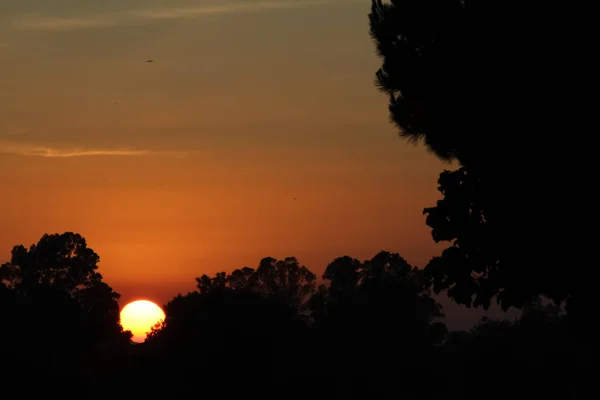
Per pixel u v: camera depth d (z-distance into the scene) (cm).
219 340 11288
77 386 11194
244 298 12169
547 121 3194
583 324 3288
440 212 3456
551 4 3238
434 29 3694
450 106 3562
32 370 11081
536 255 3297
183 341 11462
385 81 3891
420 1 3681
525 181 3262
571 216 3188
